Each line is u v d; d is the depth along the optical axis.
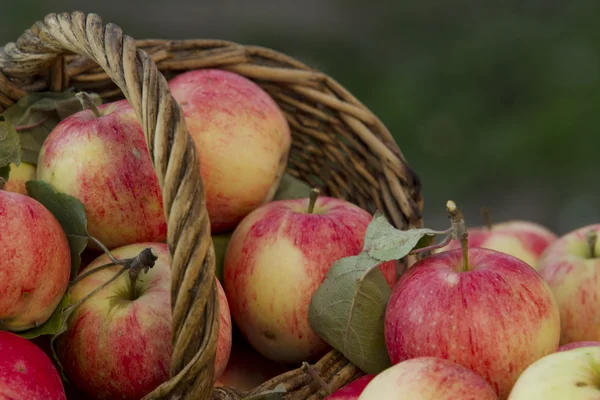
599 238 0.81
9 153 0.77
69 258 0.75
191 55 0.85
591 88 1.93
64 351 0.74
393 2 2.23
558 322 0.73
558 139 1.90
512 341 0.72
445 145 1.94
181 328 0.70
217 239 0.83
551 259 0.81
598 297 0.79
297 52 2.21
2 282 0.72
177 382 0.70
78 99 0.81
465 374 0.70
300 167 0.89
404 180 0.84
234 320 0.81
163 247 0.77
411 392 0.70
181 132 0.71
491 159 1.92
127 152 0.78
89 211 0.77
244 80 0.84
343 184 0.87
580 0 2.06
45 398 0.71
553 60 1.99
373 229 0.77
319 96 0.85
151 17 2.40
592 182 1.91
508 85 1.99
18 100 0.82
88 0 2.33
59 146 0.78
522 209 1.94
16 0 2.07
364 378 0.75
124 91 0.73
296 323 0.78
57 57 0.81
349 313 0.77
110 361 0.73
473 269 0.74
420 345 0.73
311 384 0.75
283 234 0.79
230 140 0.82
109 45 0.74
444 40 2.14
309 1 2.35
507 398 0.71
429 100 2.00
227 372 0.81
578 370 0.67
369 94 2.03
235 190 0.82
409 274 0.75
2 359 0.71
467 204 1.97
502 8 2.12
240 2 2.44
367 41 2.19
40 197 0.76
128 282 0.75
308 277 0.78
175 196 0.70
